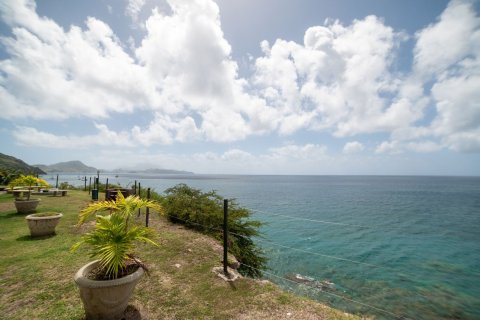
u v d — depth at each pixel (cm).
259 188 8319
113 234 329
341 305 944
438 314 898
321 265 1343
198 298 402
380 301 982
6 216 978
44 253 578
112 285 288
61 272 478
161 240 714
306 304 393
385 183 13475
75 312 344
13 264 513
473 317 883
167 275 486
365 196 5669
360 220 2727
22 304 366
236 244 855
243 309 373
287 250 1595
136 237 334
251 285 454
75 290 409
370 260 1475
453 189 8825
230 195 5634
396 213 3288
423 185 11506
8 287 417
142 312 354
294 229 2225
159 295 407
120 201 363
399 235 2117
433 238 2053
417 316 882
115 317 315
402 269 1339
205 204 1023
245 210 1022
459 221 2852
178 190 1176
